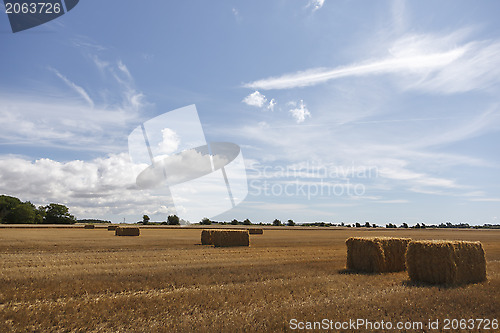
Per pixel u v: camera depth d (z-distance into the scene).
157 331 7.49
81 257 20.11
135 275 13.73
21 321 8.02
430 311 8.67
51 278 12.88
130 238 37.81
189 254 22.00
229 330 7.30
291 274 14.18
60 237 38.41
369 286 11.89
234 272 14.59
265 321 7.88
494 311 8.72
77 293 10.71
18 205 106.12
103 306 9.23
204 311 8.84
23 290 10.88
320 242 34.88
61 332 7.65
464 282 12.80
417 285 12.40
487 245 32.38
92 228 69.94
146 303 9.53
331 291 11.06
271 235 49.56
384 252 15.46
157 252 23.05
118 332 7.60
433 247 12.84
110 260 18.77
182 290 11.24
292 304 9.41
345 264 17.58
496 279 13.45
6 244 28.05
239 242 29.42
